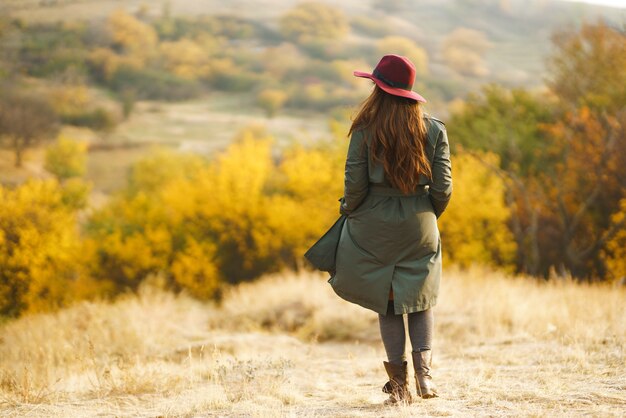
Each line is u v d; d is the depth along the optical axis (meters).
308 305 8.64
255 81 135.88
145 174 66.00
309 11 162.50
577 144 24.50
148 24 149.62
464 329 6.69
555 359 4.71
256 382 4.43
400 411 3.31
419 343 3.50
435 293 3.50
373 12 169.38
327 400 4.00
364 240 3.44
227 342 6.75
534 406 3.36
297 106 127.00
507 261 24.72
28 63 119.81
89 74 126.81
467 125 31.33
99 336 7.16
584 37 30.38
